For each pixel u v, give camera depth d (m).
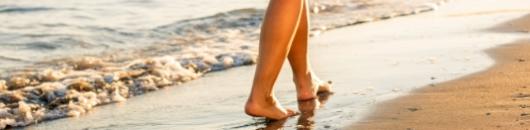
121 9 8.98
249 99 3.57
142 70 5.32
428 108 3.47
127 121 3.95
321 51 5.95
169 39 7.13
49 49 6.72
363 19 8.20
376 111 3.50
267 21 3.49
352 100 3.84
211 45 6.65
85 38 7.14
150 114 4.07
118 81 4.99
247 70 5.48
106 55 6.31
